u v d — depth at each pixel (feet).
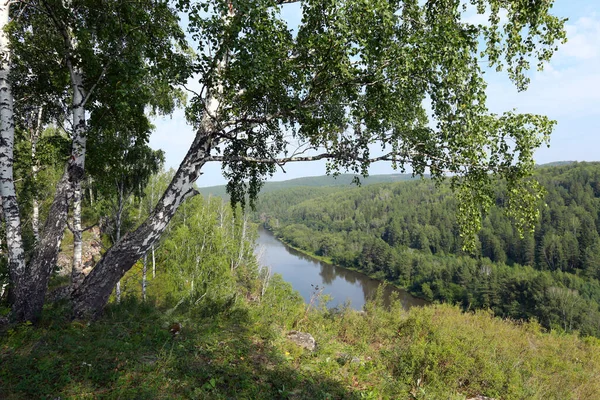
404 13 20.45
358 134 22.70
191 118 24.21
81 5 22.86
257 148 26.23
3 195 19.81
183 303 29.53
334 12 17.37
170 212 21.75
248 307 30.68
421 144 22.45
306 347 21.57
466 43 18.22
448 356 20.65
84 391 12.64
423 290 222.28
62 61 26.23
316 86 20.80
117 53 22.29
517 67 19.58
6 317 18.53
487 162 20.75
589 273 239.09
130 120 31.09
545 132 19.93
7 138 19.85
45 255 20.06
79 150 22.36
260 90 20.36
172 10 21.08
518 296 196.44
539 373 23.03
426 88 20.68
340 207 576.20
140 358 15.60
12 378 12.99
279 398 14.39
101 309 21.21
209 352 17.38
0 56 19.61
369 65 18.63
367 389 17.01
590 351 31.24
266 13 16.96
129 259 21.17
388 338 26.99
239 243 130.72
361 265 293.23
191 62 19.07
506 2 18.61
